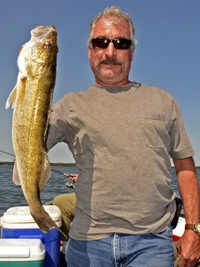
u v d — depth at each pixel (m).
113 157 2.19
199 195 2.50
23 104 2.10
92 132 2.25
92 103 2.37
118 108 2.32
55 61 2.27
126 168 2.17
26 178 2.07
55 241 3.10
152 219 2.21
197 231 2.31
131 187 2.16
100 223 2.21
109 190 2.18
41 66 2.18
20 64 2.16
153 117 2.29
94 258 2.21
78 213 2.35
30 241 2.66
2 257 2.45
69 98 2.44
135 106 2.33
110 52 2.47
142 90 2.46
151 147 2.22
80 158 2.34
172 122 2.44
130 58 2.62
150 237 2.20
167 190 2.31
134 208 2.17
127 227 2.19
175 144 2.50
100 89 2.44
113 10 2.58
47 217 2.06
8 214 3.10
